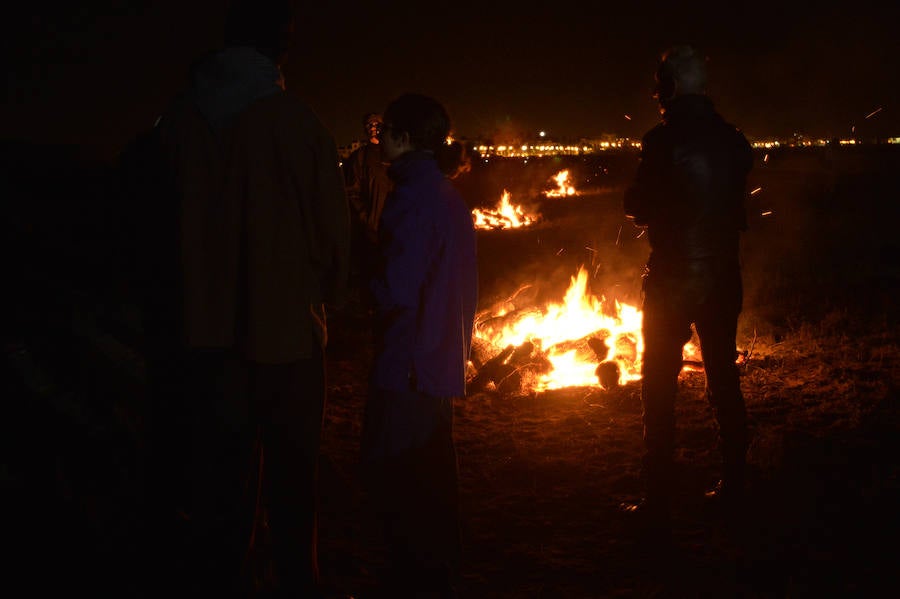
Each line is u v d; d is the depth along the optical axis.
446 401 2.98
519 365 6.07
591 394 5.77
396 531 2.97
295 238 2.62
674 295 3.69
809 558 3.35
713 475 4.32
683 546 3.55
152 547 2.93
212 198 2.59
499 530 3.77
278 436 2.74
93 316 4.88
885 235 12.89
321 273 2.74
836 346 6.75
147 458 3.17
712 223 3.66
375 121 7.34
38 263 5.45
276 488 2.80
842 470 4.21
